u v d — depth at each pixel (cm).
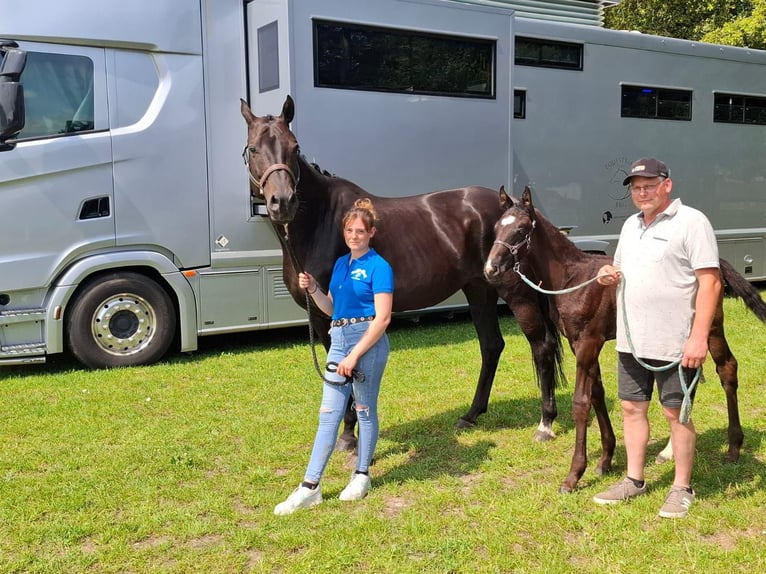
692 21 2131
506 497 391
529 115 905
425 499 387
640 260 348
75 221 666
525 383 642
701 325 331
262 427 518
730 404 434
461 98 793
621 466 435
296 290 467
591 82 951
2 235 639
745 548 327
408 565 316
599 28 966
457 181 800
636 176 341
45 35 645
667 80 1019
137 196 691
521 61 891
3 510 375
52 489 404
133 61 686
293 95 689
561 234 428
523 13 952
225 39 726
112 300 700
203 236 727
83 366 727
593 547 333
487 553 329
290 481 421
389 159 754
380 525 353
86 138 664
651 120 1012
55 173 652
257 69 735
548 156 926
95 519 369
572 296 406
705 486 398
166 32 694
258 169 405
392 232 486
